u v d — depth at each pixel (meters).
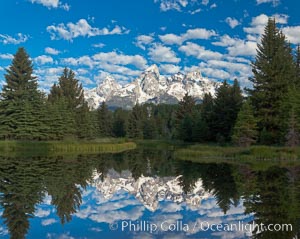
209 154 46.22
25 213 15.63
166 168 35.03
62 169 32.38
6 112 69.81
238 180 24.77
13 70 71.88
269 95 51.34
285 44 59.91
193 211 16.41
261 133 49.19
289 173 27.78
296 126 42.88
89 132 85.88
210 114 66.12
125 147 77.62
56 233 12.70
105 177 28.86
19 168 32.09
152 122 115.44
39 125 70.12
